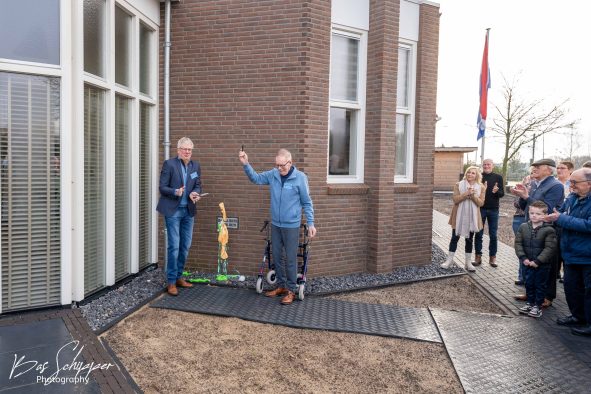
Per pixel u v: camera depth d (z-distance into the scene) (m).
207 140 6.73
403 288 6.62
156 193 6.94
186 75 6.76
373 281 6.75
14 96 4.66
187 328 4.77
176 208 5.63
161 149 6.94
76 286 5.09
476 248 8.32
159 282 6.23
